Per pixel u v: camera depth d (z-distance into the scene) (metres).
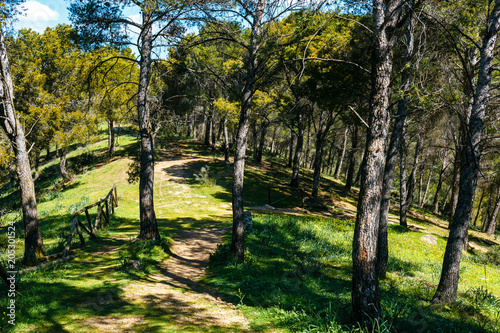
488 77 8.02
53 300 5.55
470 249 18.41
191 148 41.88
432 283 10.31
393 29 5.39
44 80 23.22
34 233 8.53
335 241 14.45
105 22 10.23
